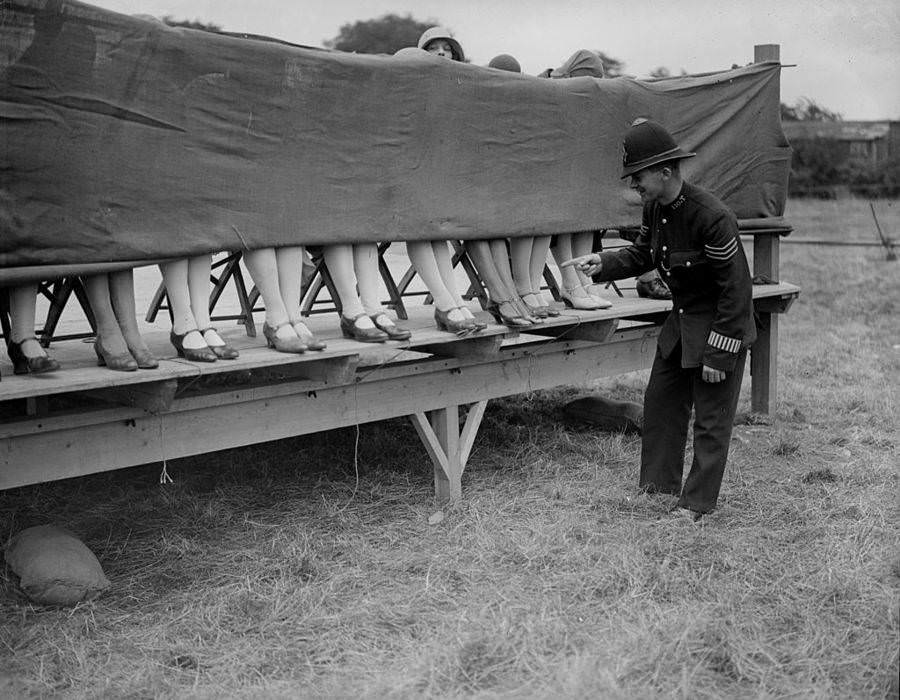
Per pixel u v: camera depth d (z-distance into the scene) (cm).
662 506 516
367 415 509
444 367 532
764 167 700
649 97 619
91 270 397
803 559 457
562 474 589
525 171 541
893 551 461
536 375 591
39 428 399
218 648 378
